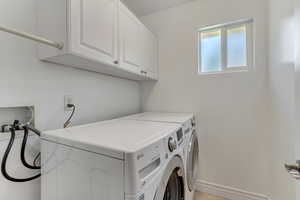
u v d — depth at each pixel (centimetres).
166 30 214
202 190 189
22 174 101
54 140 84
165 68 216
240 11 172
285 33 115
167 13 213
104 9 120
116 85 189
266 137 161
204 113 191
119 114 192
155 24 222
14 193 97
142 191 60
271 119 151
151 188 66
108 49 124
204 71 201
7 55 97
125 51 146
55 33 99
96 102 160
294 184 99
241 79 173
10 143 92
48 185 87
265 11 160
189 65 200
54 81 122
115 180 60
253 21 168
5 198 94
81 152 71
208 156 188
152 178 67
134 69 162
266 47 160
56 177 82
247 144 170
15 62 100
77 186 72
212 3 186
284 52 117
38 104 111
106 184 63
